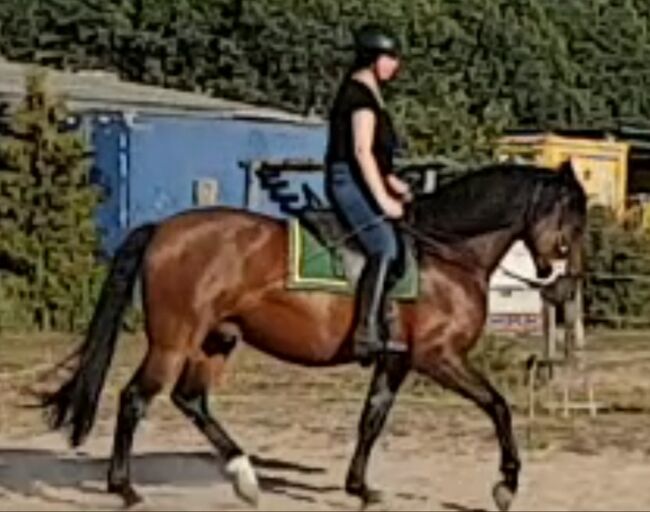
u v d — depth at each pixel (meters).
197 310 10.77
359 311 10.73
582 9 65.88
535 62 61.56
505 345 21.00
